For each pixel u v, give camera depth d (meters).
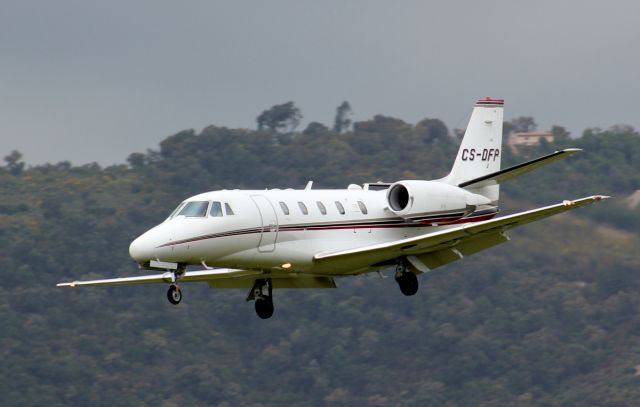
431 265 90.25
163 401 189.62
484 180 95.00
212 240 80.75
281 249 84.25
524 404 188.62
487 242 88.44
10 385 185.25
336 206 88.00
